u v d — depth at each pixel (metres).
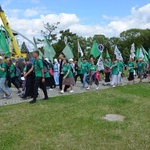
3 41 17.62
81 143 6.82
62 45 65.19
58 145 6.64
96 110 10.24
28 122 8.52
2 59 13.64
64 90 16.08
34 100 11.77
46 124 8.31
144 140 7.09
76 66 20.97
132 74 21.75
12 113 9.66
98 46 21.72
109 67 20.58
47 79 16.55
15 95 14.50
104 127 8.16
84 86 18.47
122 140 7.08
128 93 15.20
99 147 6.58
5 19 27.12
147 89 17.38
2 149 6.35
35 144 6.69
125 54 81.56
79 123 8.48
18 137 7.15
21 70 16.48
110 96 13.69
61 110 10.17
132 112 10.17
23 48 28.77
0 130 7.72
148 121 8.95
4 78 13.20
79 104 11.39
